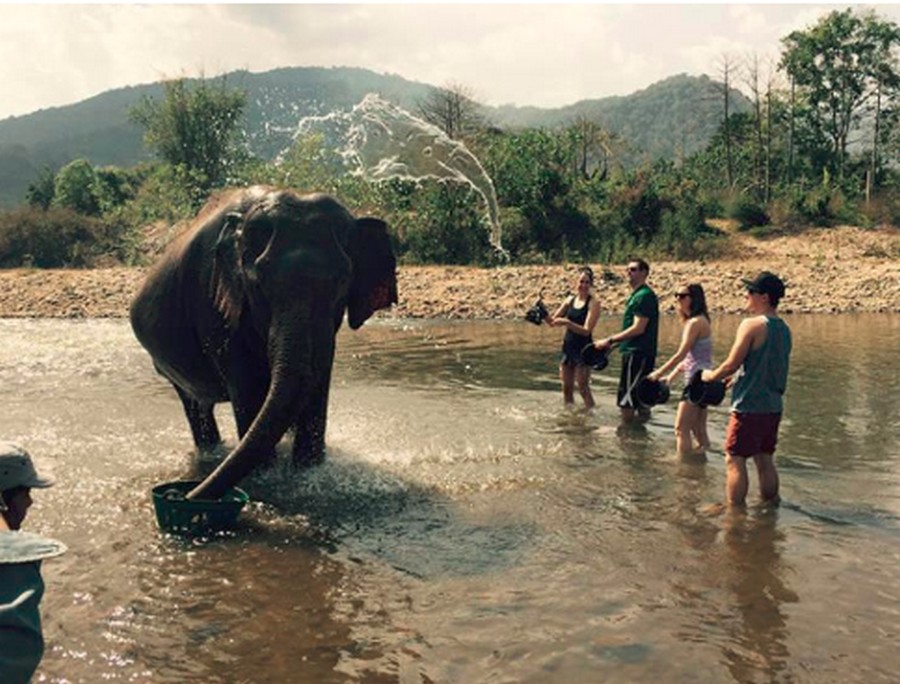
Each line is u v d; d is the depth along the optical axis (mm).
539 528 6117
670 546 5738
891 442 8469
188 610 4820
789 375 12359
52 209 40812
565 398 10625
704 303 8336
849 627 4555
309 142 35125
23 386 12117
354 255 7484
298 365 6570
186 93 48812
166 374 8633
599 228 33875
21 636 2445
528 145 34594
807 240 36250
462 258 30922
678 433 8250
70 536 5973
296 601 4934
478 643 4418
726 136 57375
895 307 22188
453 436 8828
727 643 4387
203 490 6191
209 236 7754
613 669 4137
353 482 7223
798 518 6285
